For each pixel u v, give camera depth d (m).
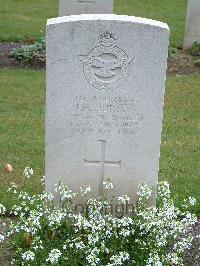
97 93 2.12
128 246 2.09
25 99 3.70
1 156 2.91
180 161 2.95
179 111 3.60
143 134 2.18
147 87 2.11
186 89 3.98
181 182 2.73
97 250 1.98
